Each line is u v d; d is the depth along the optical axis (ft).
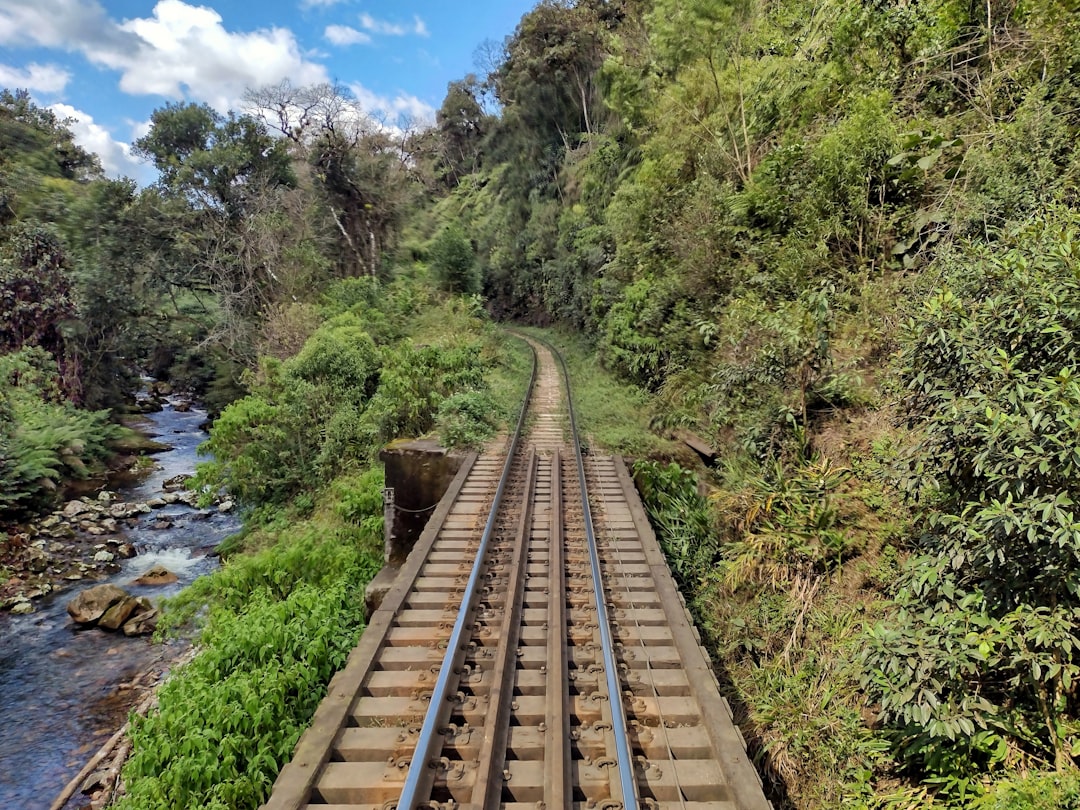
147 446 70.79
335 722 14.43
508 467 32.76
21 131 90.63
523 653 17.56
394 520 34.35
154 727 17.19
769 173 35.27
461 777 13.01
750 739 17.46
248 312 80.94
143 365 101.09
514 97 137.08
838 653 17.60
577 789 12.88
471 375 46.73
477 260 121.90
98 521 49.73
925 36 33.68
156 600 36.83
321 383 47.80
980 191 23.76
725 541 25.62
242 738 16.19
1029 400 12.23
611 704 14.60
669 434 37.58
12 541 44.16
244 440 44.45
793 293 30.50
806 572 20.62
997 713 13.11
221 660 19.85
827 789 15.23
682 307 41.55
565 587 21.30
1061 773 11.89
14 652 32.30
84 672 30.71
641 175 53.72
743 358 28.02
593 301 68.74
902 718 14.56
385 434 42.29
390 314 79.66
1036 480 12.06
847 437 23.47
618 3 107.34
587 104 115.75
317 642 20.43
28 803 22.79
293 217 87.92
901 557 18.26
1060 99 23.86
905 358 15.56
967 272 15.44
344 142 95.91
